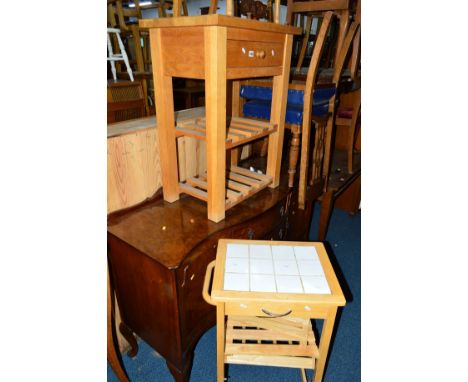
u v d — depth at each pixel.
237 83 1.75
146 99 3.18
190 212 1.33
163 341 1.24
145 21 1.08
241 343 1.25
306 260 1.12
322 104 1.71
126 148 1.23
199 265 1.18
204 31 0.95
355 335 1.67
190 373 1.42
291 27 1.23
